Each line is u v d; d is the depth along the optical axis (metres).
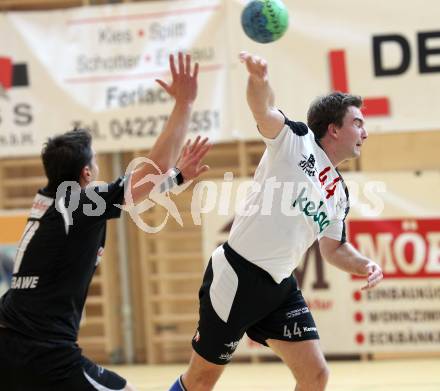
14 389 9.05
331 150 10.77
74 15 21.39
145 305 22.00
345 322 20.36
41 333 9.07
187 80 9.64
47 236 9.23
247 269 10.57
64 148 9.48
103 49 21.27
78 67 21.39
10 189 23.41
